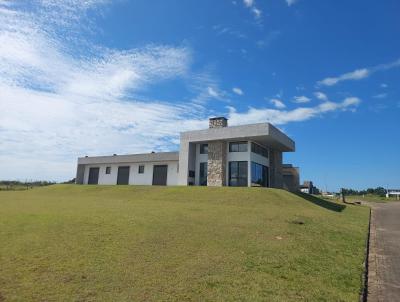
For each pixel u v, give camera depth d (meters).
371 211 28.17
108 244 8.30
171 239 9.09
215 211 15.11
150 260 7.34
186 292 5.86
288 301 5.78
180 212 14.07
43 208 14.52
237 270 7.11
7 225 9.95
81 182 43.91
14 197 23.47
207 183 30.80
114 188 30.59
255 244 9.30
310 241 10.36
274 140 30.55
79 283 5.95
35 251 7.55
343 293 6.41
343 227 14.23
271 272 7.19
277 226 12.07
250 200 20.95
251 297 5.82
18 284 5.80
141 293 5.70
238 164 30.27
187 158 31.58
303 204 22.33
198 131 31.45
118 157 40.16
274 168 34.97
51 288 5.70
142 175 38.50
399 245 12.17
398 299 6.61
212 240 9.34
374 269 8.76
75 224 10.32
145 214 12.92
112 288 5.82
